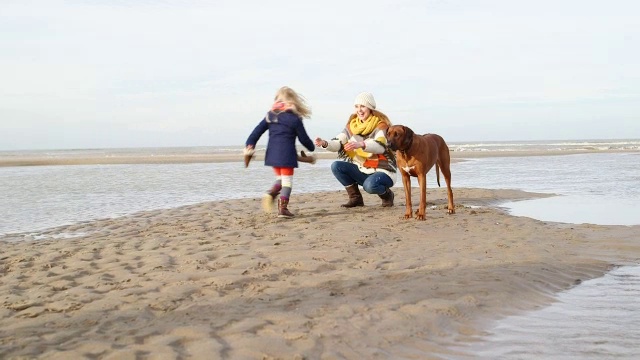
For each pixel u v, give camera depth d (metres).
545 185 14.87
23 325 3.69
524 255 5.68
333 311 3.91
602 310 4.06
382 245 6.16
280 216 8.06
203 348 3.23
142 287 4.54
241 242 6.34
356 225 7.37
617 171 19.62
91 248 6.32
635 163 24.66
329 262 5.33
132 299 4.21
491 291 4.42
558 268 5.23
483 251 5.86
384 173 8.81
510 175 18.95
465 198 11.38
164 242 6.55
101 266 5.41
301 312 3.88
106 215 9.88
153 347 3.25
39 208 11.05
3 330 3.60
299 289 4.45
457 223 7.57
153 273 5.01
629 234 6.87
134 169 26.45
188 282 4.66
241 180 18.17
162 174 21.92
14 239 7.56
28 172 24.94
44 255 6.02
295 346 3.29
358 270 5.03
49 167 30.09
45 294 4.42
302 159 8.27
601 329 3.64
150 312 3.92
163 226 7.94
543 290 4.57
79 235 7.77
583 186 14.27
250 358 3.11
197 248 6.07
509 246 6.11
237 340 3.35
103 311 3.95
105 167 29.06
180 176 20.56
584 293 4.53
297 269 5.10
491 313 3.97
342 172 8.98
